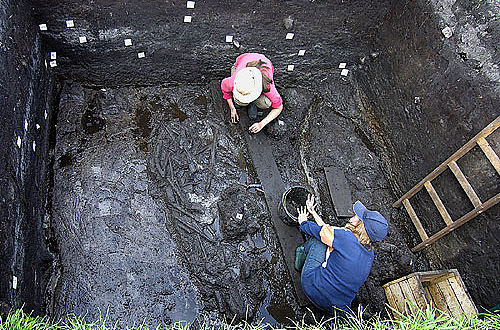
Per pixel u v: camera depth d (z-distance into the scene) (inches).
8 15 140.6
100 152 174.7
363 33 194.2
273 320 150.7
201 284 153.7
